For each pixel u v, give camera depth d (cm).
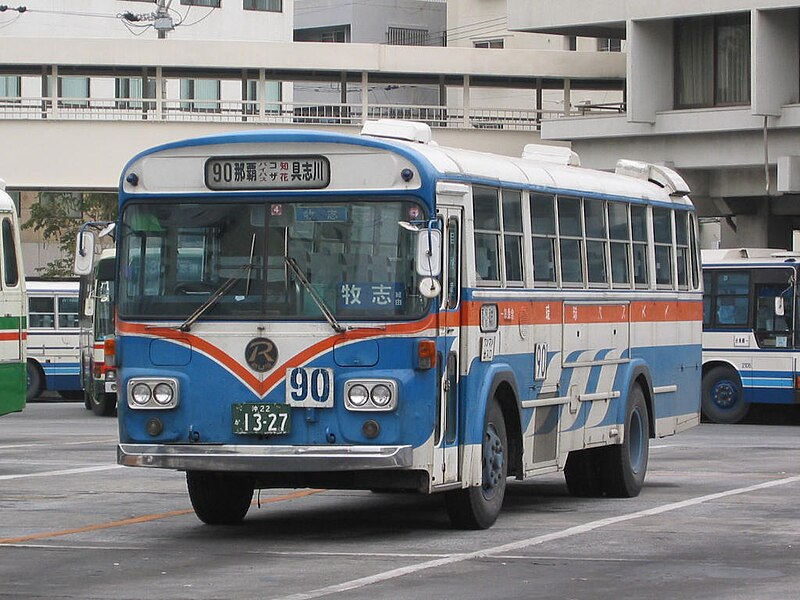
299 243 1697
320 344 1675
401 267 1669
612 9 4800
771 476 2505
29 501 2150
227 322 1702
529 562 1549
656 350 2381
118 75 5572
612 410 2192
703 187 4909
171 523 1908
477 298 1775
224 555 1619
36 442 3284
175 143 1744
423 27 9119
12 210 2725
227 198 1722
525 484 2438
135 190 1755
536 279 1955
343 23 8969
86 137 5312
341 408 1667
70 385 5262
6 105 5400
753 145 4625
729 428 3891
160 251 1741
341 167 1692
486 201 1820
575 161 2280
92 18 7944
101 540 1747
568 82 5569
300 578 1455
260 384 1688
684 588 1390
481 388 1789
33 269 7288
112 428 3806
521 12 5019
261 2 8481
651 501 2150
